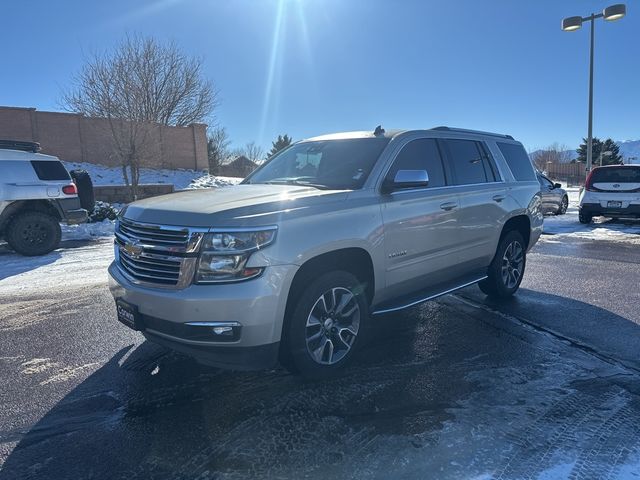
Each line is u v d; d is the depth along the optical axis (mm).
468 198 4949
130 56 22203
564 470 2543
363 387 3535
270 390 3504
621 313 5285
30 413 3236
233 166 54594
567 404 3256
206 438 2908
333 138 4891
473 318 5125
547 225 13953
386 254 3986
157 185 20828
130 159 20953
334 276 3592
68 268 8047
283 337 3426
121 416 3186
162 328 3256
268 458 2691
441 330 4754
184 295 3092
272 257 3162
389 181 4137
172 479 2531
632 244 10344
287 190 3865
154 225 3309
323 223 3488
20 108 25516
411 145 4539
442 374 3748
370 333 4672
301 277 3488
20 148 9742
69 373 3859
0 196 8961
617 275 7227
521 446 2764
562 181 54281
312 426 3016
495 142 5816
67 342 4539
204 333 3086
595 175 13742
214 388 3557
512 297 5965
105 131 22094
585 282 6773
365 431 2949
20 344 4496
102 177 25781
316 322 3549
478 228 5125
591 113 18328
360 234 3707
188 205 3418
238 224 3117
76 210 9961
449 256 4770
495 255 5598
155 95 23562
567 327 4828
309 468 2592
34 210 9406
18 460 2719
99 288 6625
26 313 5469
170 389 3553
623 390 3459
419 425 3008
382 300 4117
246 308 3072
